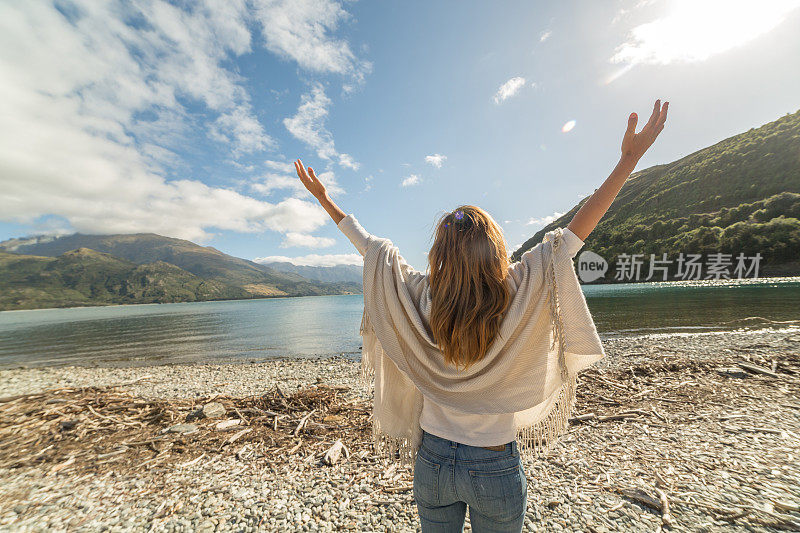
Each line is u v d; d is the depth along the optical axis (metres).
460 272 1.18
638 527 2.81
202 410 5.89
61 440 5.07
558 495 3.29
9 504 3.48
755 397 5.64
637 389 6.38
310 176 1.65
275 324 36.09
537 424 1.64
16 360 18.94
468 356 1.18
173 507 3.37
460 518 1.40
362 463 4.08
